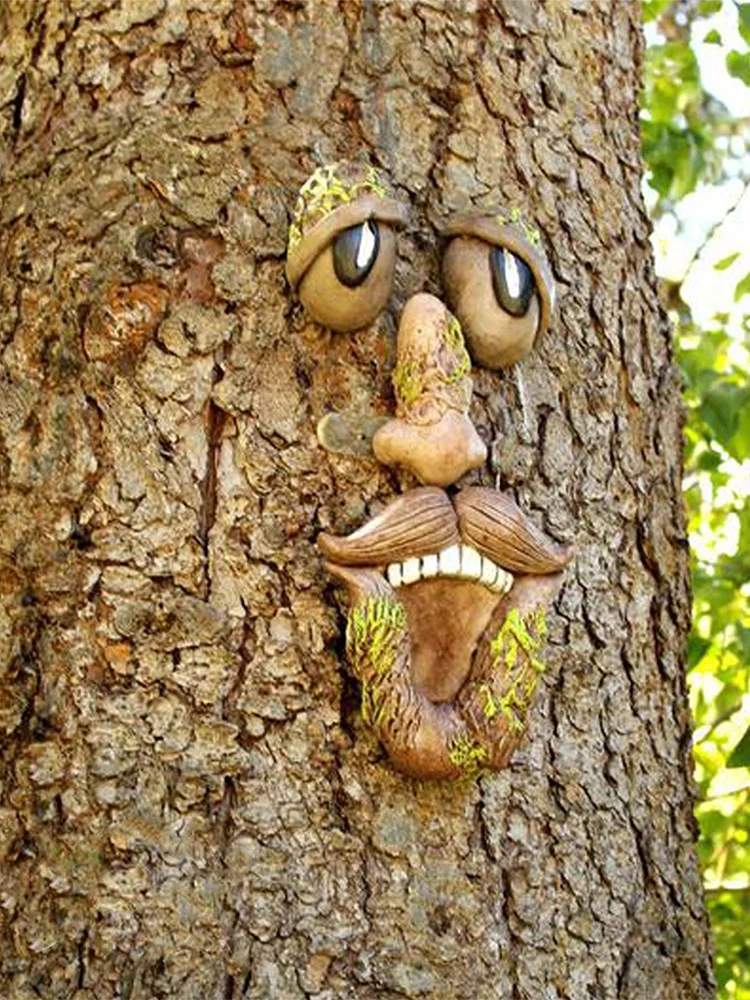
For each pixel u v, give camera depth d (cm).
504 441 102
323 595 96
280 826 94
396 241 97
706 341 211
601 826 103
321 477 97
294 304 99
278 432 97
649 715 108
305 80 103
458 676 95
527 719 96
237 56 104
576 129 113
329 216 94
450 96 107
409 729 93
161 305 98
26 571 97
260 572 96
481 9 110
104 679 95
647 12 205
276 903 93
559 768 102
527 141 110
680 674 112
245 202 100
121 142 102
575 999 99
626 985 102
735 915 205
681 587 113
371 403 98
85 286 99
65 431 98
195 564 96
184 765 94
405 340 96
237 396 97
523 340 99
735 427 182
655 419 114
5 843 95
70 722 95
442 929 95
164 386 97
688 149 201
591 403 109
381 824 95
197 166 101
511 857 98
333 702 95
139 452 97
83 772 94
